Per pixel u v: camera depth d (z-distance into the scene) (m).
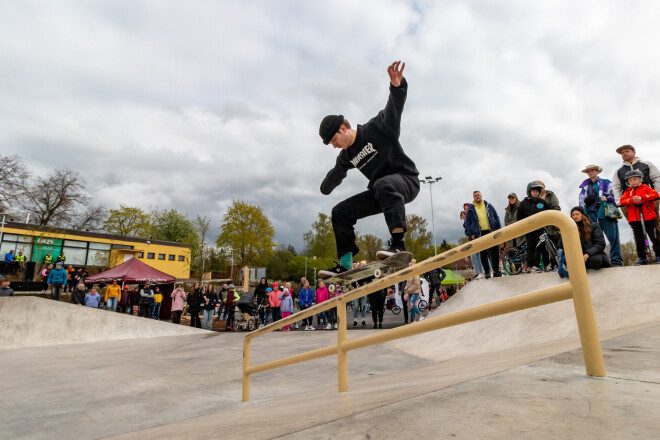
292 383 4.61
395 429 0.96
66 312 9.53
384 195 2.19
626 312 3.90
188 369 5.68
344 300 2.22
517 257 7.64
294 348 6.98
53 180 33.56
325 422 1.09
